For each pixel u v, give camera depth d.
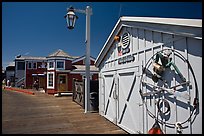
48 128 6.69
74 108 10.88
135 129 5.88
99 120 7.85
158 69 4.79
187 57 4.19
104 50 8.20
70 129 6.55
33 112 9.68
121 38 6.88
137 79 5.82
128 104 6.32
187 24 3.99
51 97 17.48
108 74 7.92
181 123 4.31
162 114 4.85
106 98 8.17
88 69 9.73
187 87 4.17
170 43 4.66
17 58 34.91
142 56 5.65
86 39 9.77
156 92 5.00
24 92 23.91
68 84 22.59
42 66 32.09
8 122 7.55
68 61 23.14
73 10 8.53
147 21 5.23
